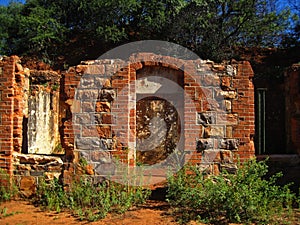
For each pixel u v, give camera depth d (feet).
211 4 60.80
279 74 43.70
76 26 72.43
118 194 20.31
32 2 75.00
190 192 18.74
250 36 62.75
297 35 58.13
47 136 44.27
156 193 22.62
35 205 20.89
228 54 58.65
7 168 22.33
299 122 28.48
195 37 60.80
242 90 21.17
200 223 17.08
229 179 19.34
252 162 19.63
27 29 68.64
